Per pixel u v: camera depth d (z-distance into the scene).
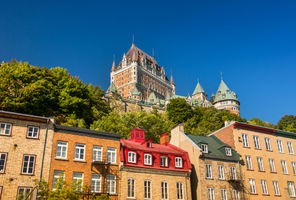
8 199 29.95
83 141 36.16
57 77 77.12
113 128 59.09
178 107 106.50
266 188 47.47
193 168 43.94
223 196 42.69
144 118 69.75
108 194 34.41
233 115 108.81
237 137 49.12
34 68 72.94
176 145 49.66
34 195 26.92
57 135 34.97
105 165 36.09
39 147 33.38
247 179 46.22
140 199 36.50
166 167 40.12
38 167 32.50
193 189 42.88
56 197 28.72
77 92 76.12
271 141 52.38
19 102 61.31
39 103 65.62
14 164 31.55
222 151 46.72
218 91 180.50
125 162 37.19
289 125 99.44
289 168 51.72
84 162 35.19
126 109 123.25
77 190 33.06
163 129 69.62
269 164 49.91
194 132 81.75
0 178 30.44
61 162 33.97
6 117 32.94
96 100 86.31
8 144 32.03
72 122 61.41
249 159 48.38
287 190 49.25
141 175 37.88
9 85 64.56
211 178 42.78
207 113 106.56
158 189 38.25
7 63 73.50
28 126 33.72
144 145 42.88
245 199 44.34
